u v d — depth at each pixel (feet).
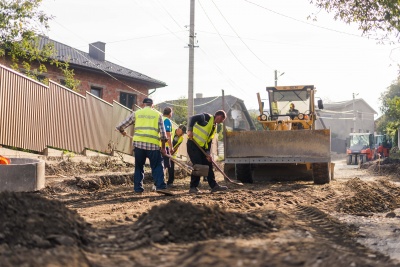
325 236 17.89
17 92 37.73
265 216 19.61
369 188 38.04
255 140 39.81
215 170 65.10
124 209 22.20
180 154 75.46
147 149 29.50
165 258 12.00
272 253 11.79
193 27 74.54
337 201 29.07
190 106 74.59
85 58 91.56
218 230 15.33
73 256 11.26
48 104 42.52
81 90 86.22
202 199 25.53
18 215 13.67
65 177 36.60
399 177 64.49
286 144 39.32
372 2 39.83
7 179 26.68
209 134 30.07
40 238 12.72
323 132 38.75
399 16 38.17
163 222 15.11
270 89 49.19
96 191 32.78
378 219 23.82
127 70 100.32
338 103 231.91
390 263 13.74
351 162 121.19
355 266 11.64
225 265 10.27
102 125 52.85
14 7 53.16
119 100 95.09
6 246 11.94
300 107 49.16
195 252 11.64
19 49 56.85
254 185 38.17
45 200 15.55
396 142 135.85
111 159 52.29
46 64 77.92
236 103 167.63
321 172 39.04
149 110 29.91
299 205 25.70
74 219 15.19
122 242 13.94
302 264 11.03
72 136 46.65
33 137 40.19
